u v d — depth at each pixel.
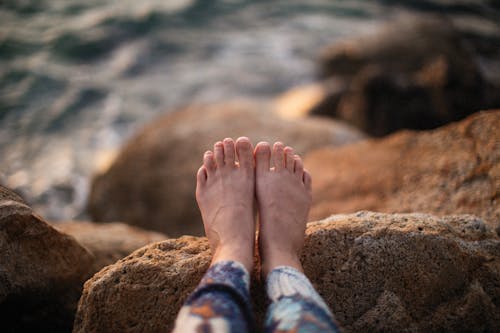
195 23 7.39
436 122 4.89
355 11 8.01
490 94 4.91
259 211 1.82
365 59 5.71
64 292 1.83
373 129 5.16
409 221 1.61
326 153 3.35
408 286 1.49
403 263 1.50
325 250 1.57
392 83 5.16
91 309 1.50
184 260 1.57
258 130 4.05
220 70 6.52
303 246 1.62
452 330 1.45
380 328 1.45
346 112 5.50
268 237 1.68
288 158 2.00
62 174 4.87
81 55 6.53
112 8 7.46
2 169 4.85
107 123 5.56
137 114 5.73
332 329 1.20
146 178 3.92
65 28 6.90
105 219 4.03
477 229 1.63
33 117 5.50
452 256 1.51
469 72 5.03
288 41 7.14
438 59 5.22
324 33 7.39
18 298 1.66
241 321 1.24
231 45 7.00
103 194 4.12
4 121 5.41
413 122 4.99
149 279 1.52
